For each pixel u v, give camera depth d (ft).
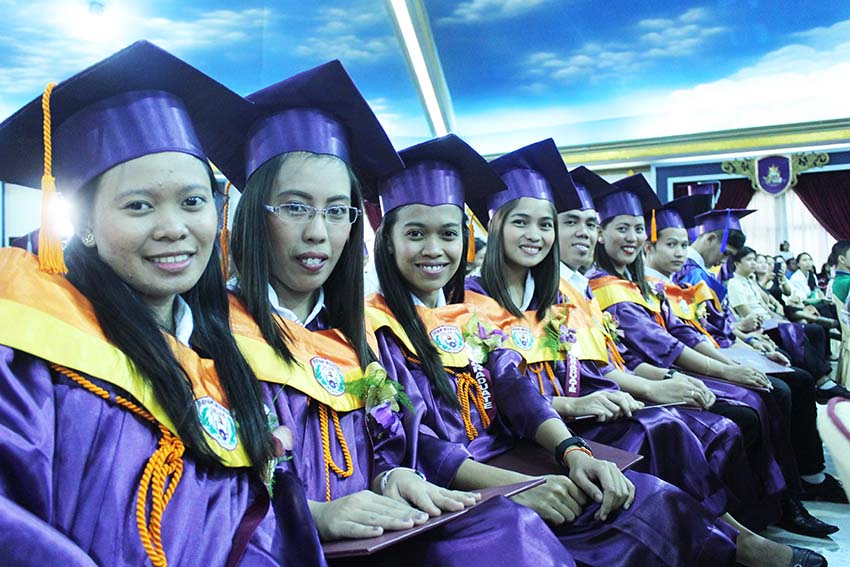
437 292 7.69
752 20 32.35
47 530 2.98
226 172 6.03
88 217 4.01
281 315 5.54
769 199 39.22
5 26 28.76
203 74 4.26
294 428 4.97
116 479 3.46
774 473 9.98
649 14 32.35
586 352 9.00
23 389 3.33
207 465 4.02
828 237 38.55
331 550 4.02
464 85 37.42
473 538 4.58
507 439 7.24
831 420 2.77
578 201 9.03
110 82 3.91
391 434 5.60
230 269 5.74
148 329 3.94
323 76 5.30
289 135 5.43
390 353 6.58
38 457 3.18
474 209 9.05
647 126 39.17
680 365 11.37
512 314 8.46
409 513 4.39
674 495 6.16
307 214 5.43
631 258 12.22
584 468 6.09
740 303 17.57
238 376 4.50
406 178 7.13
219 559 3.71
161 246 3.97
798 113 36.63
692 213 15.30
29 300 3.63
